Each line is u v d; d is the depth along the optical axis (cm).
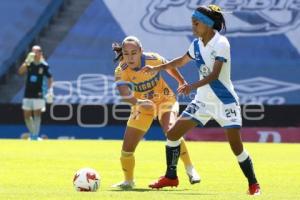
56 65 6247
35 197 2212
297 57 6228
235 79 6241
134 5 6250
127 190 2638
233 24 6231
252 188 2458
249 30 6228
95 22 6247
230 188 2845
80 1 6247
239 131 2431
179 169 3634
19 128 6294
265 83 6231
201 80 2366
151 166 3806
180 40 6250
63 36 6250
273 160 4322
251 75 6231
